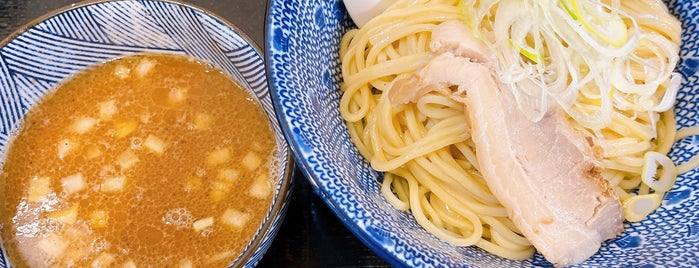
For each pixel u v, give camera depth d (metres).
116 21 0.30
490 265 0.24
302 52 0.26
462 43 0.26
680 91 0.28
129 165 0.29
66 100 0.31
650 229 0.25
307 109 0.25
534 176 0.24
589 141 0.25
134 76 0.32
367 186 0.26
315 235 0.29
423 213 0.26
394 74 0.28
